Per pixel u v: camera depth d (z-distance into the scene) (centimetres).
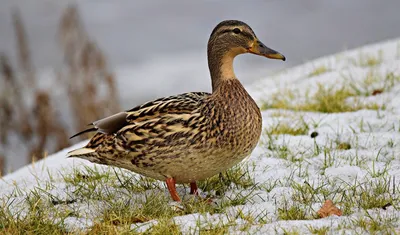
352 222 752
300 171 980
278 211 815
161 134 841
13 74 1708
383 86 1445
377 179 923
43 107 1678
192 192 923
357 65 1675
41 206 859
